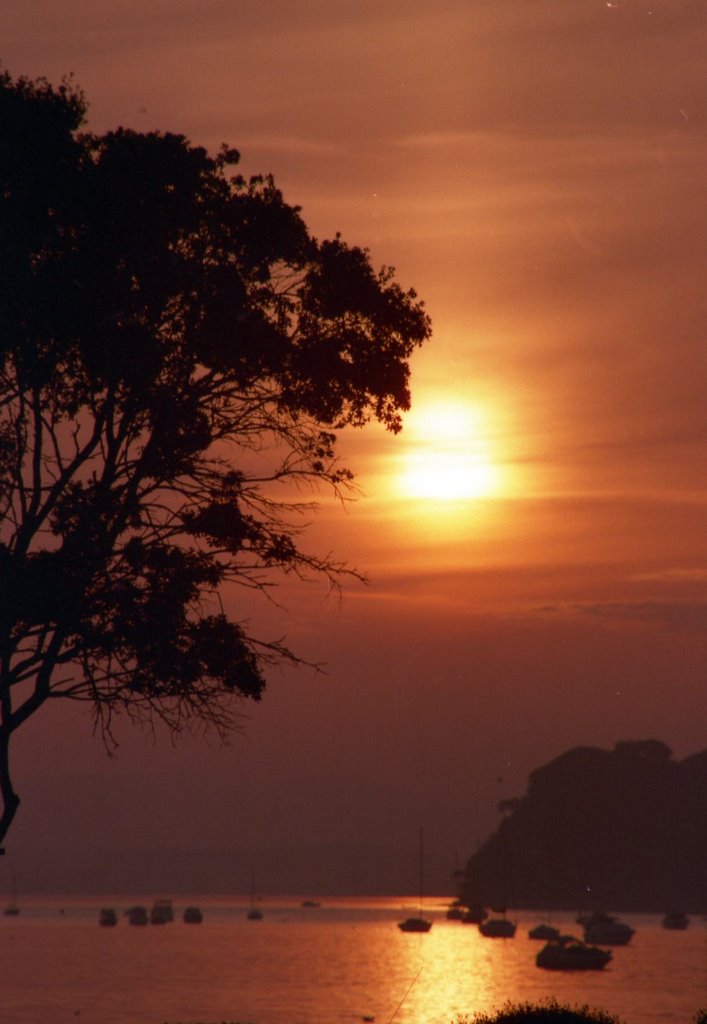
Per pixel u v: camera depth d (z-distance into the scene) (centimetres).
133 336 6912
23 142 6875
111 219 6938
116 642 7019
